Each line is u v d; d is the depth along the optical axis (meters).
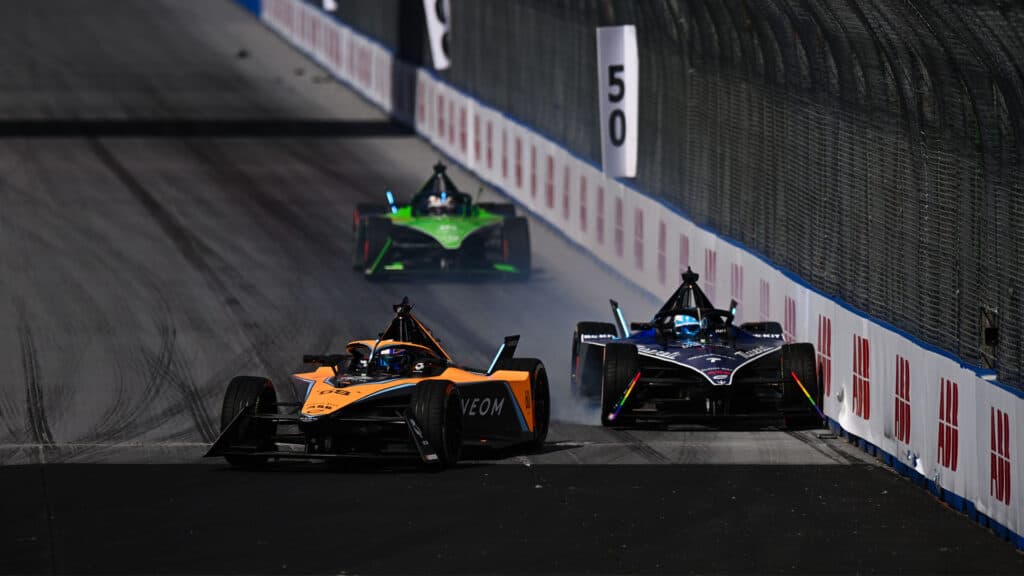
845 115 67.56
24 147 150.38
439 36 138.50
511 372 57.69
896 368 55.03
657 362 65.56
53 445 58.25
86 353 76.00
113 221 115.88
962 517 47.97
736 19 82.06
